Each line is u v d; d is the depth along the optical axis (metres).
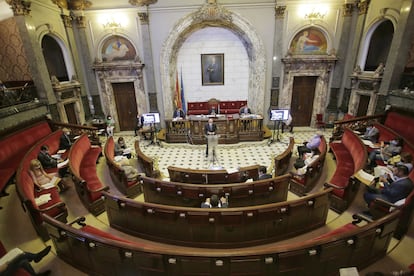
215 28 11.62
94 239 3.21
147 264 3.15
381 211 4.32
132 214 4.47
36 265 3.71
